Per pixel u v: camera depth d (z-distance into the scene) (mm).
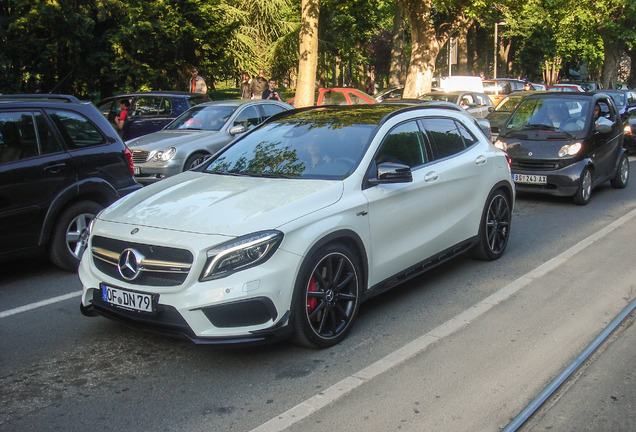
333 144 5211
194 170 5516
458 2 22359
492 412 3543
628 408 3600
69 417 3572
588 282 6004
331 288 4477
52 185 6250
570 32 41625
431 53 23250
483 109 19125
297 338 4297
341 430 3367
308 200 4406
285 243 4078
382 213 4922
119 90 20094
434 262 5707
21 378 4086
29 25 17188
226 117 11977
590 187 10562
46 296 5832
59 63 18844
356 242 4660
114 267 4254
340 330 4582
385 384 3902
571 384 3908
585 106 10914
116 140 7035
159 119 14680
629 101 18281
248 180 4902
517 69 57375
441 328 4848
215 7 23125
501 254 6945
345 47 38188
